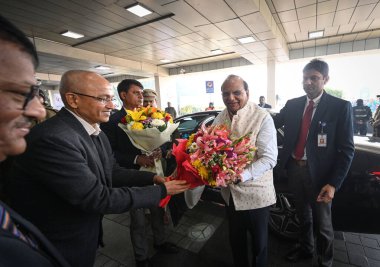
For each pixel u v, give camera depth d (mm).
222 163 1025
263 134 1286
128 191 916
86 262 947
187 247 2117
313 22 5633
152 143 1596
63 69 9766
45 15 4672
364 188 1649
